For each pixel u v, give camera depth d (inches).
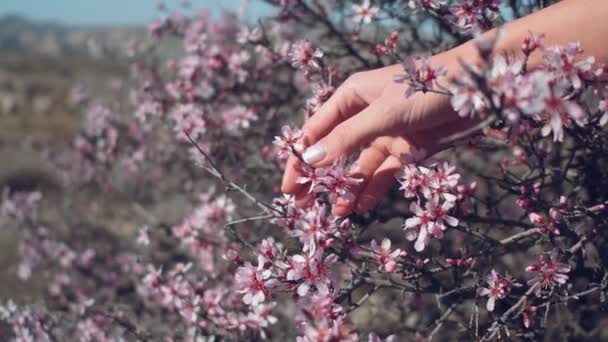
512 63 15.9
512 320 20.2
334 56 27.1
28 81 209.8
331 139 18.6
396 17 25.0
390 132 18.0
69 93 182.5
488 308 19.3
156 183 48.1
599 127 20.3
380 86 18.8
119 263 44.5
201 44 32.4
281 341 28.0
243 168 30.5
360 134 18.1
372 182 19.4
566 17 17.3
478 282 20.2
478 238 21.0
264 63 31.3
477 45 14.2
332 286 18.3
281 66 30.0
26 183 79.4
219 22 38.1
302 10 28.2
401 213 21.9
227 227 20.1
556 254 19.2
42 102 178.5
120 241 48.4
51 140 95.8
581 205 20.3
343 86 19.3
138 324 29.3
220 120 30.9
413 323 29.3
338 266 22.0
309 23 28.9
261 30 28.0
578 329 24.7
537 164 23.5
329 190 18.5
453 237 27.5
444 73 16.3
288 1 27.8
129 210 49.7
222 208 28.2
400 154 18.7
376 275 23.4
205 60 32.4
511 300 21.6
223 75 32.1
